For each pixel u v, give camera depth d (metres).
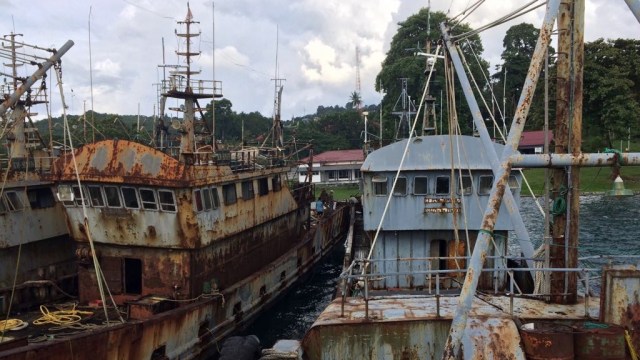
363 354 12.05
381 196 18.09
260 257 24.64
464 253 18.02
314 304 25.97
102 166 17.34
